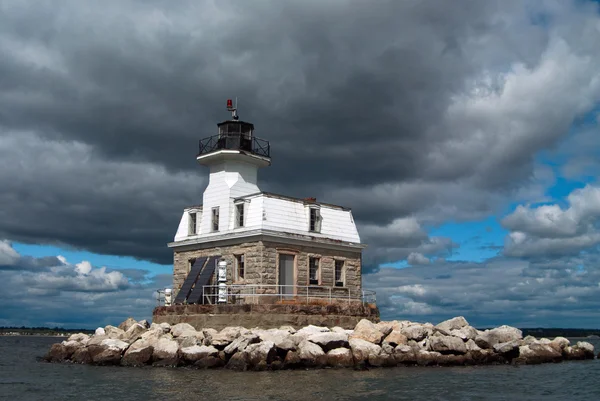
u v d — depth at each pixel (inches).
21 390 1143.0
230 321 1571.1
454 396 1058.1
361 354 1384.1
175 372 1333.7
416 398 1034.1
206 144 1930.4
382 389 1111.6
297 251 1765.5
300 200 1823.3
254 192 1915.6
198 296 1713.8
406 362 1425.9
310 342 1391.5
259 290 1662.2
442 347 1466.5
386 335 1486.2
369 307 1699.1
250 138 1929.1
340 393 1069.8
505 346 1541.6
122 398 1039.6
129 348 1509.6
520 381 1234.6
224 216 1835.6
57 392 1115.9
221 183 1875.0
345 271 1884.8
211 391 1088.8
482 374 1318.9
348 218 1946.4
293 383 1167.0
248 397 1031.6
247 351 1358.3
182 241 1909.4
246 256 1723.7
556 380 1257.4
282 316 1537.9
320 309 1592.0
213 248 1825.8
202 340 1483.8
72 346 1731.1
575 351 1755.7
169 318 1708.9
